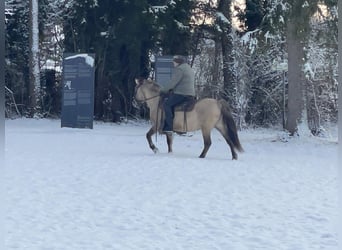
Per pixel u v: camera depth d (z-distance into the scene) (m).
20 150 17.38
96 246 7.49
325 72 28.02
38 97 32.00
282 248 7.49
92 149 18.09
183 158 16.16
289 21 20.64
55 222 8.74
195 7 31.81
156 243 7.68
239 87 30.86
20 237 7.87
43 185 11.66
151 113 16.94
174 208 9.80
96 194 10.86
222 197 10.78
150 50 32.12
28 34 33.41
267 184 12.23
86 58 25.23
